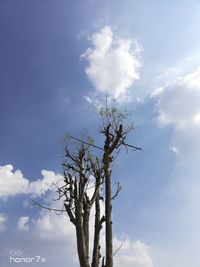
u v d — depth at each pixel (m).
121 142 21.06
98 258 19.67
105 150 21.02
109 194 20.19
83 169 21.36
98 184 21.12
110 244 18.91
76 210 20.19
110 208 19.89
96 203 21.47
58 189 21.28
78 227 19.75
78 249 19.31
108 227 19.34
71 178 21.20
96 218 20.98
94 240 20.02
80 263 19.05
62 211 20.88
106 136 21.33
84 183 20.92
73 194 20.77
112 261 18.56
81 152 21.75
